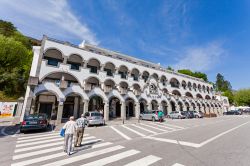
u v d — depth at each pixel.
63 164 5.76
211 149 7.40
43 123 14.09
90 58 26.17
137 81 31.59
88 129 15.62
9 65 29.88
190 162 5.68
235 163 5.49
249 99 62.38
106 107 24.73
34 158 6.53
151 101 31.48
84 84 23.39
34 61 22.59
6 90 31.08
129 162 5.80
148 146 8.24
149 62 41.00
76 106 26.55
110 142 9.45
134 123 21.00
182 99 37.75
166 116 33.94
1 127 16.61
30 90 18.73
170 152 7.02
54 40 23.23
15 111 25.91
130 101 31.44
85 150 7.68
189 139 9.91
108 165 5.55
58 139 10.70
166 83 37.12
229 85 92.38
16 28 45.88
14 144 9.20
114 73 28.42
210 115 37.81
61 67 22.64
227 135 11.16
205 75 66.75
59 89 20.89
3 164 5.88
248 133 11.88
